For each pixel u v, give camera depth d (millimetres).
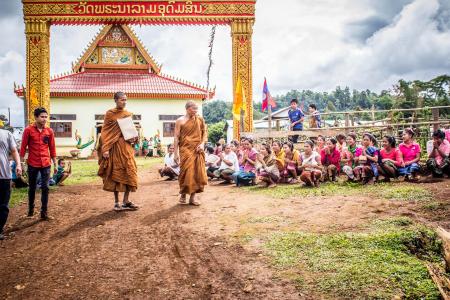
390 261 3945
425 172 8625
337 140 10164
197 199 8125
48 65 14391
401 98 32656
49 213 7453
